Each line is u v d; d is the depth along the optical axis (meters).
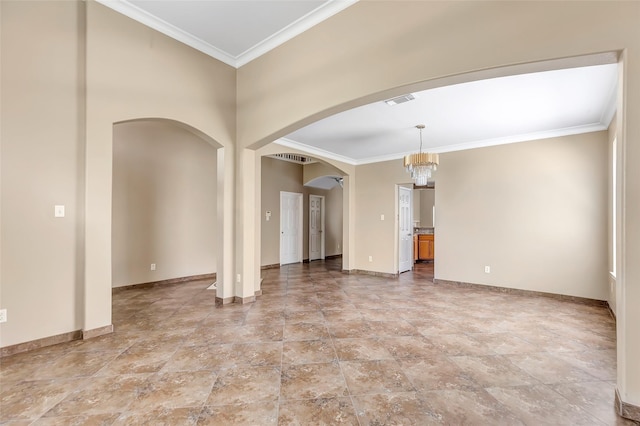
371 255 6.93
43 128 2.83
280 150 5.40
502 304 4.41
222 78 4.12
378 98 2.85
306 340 2.99
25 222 2.74
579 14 1.87
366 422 1.79
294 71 3.47
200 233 6.18
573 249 4.66
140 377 2.27
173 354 2.66
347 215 7.11
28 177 2.76
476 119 4.32
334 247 10.12
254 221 4.45
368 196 7.03
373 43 2.74
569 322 3.62
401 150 6.21
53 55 2.89
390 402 1.99
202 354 2.66
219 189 4.28
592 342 3.01
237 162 4.30
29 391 2.08
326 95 3.12
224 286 4.25
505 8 2.09
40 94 2.82
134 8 3.20
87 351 2.71
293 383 2.21
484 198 5.47
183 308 4.07
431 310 4.07
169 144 5.75
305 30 3.34
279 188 8.12
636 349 1.81
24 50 2.74
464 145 5.64
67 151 2.96
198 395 2.04
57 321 2.89
